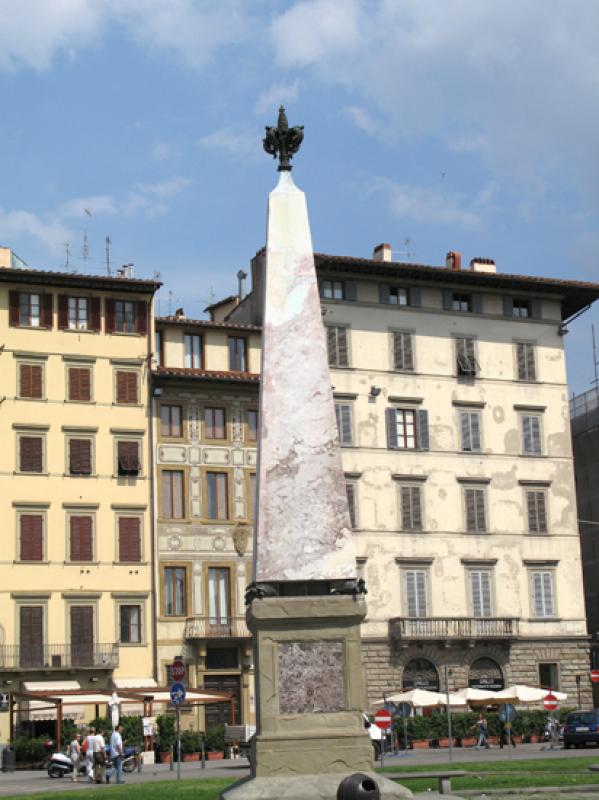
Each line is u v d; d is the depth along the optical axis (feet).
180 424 214.90
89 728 179.63
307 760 79.82
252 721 208.85
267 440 84.43
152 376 213.05
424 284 236.84
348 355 228.63
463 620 225.15
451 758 147.43
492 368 239.71
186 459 213.87
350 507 223.10
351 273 230.89
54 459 205.98
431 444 231.91
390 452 228.22
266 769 79.56
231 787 80.89
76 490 205.98
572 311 254.88
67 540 204.13
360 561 221.46
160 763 179.63
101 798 100.17
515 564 233.55
